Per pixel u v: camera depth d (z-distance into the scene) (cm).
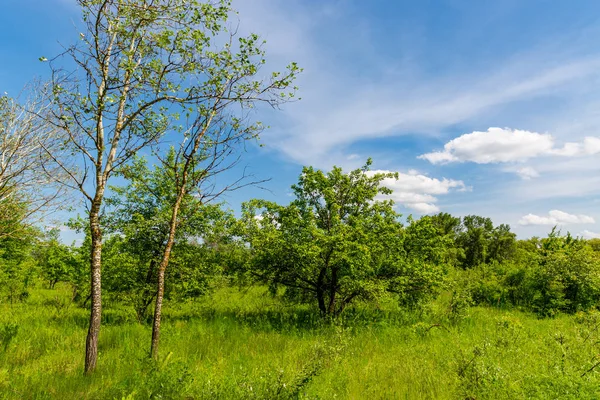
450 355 720
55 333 1031
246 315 1379
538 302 1648
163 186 1288
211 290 1388
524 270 1786
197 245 1403
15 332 954
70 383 623
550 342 733
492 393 498
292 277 1376
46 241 1225
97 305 702
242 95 761
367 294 1280
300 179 1385
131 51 679
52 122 688
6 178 950
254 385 539
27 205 1048
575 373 485
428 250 1420
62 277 1631
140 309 1300
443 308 1484
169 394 524
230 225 1327
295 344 945
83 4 638
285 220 1291
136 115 720
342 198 1393
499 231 4344
